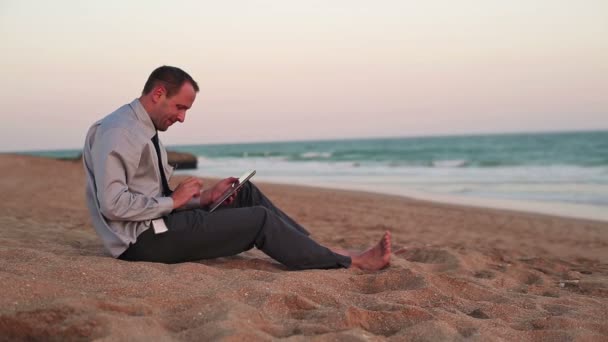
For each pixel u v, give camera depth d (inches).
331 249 142.4
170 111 119.8
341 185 732.0
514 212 416.8
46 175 589.0
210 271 117.5
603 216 411.8
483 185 689.6
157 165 121.7
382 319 97.2
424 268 156.3
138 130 117.4
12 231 184.5
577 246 268.5
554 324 100.4
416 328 91.0
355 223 320.2
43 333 77.9
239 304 93.0
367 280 124.6
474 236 291.3
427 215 383.9
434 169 1082.1
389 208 421.1
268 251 128.5
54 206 321.4
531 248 254.8
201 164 1577.3
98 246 157.1
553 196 550.3
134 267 112.8
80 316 81.5
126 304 90.2
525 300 120.3
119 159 114.6
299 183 789.9
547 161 1282.0
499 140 2834.6
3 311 81.0
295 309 100.3
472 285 126.1
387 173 988.6
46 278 99.2
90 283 100.1
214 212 125.3
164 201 117.5
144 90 120.3
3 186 449.7
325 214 366.9
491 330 94.3
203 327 83.0
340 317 93.9
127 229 119.0
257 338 80.0
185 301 95.5
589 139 2518.5
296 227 140.3
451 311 107.3
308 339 81.8
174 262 124.8
